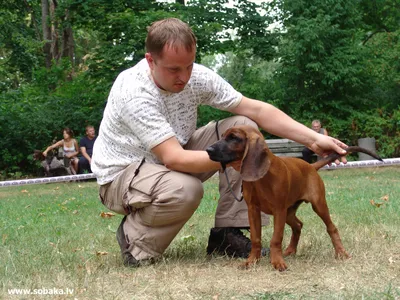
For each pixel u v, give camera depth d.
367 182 11.13
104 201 4.57
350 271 3.79
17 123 17.84
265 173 3.66
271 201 3.88
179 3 19.88
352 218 6.14
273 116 4.43
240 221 4.52
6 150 17.73
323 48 18.83
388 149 17.66
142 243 4.26
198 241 5.22
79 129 18.75
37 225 6.91
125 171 4.29
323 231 5.39
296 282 3.58
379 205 7.01
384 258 4.14
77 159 15.40
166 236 4.26
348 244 4.67
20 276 3.95
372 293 3.25
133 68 4.31
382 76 19.66
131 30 18.33
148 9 19.83
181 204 4.10
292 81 19.89
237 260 4.38
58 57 25.95
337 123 18.78
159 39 3.83
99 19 19.39
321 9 19.25
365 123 18.69
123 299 3.34
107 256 4.66
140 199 4.14
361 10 23.88
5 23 28.92
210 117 19.30
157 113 4.12
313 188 4.21
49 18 22.20
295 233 4.49
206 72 4.38
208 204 8.09
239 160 3.78
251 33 20.27
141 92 4.13
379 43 20.17
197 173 4.49
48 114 18.47
